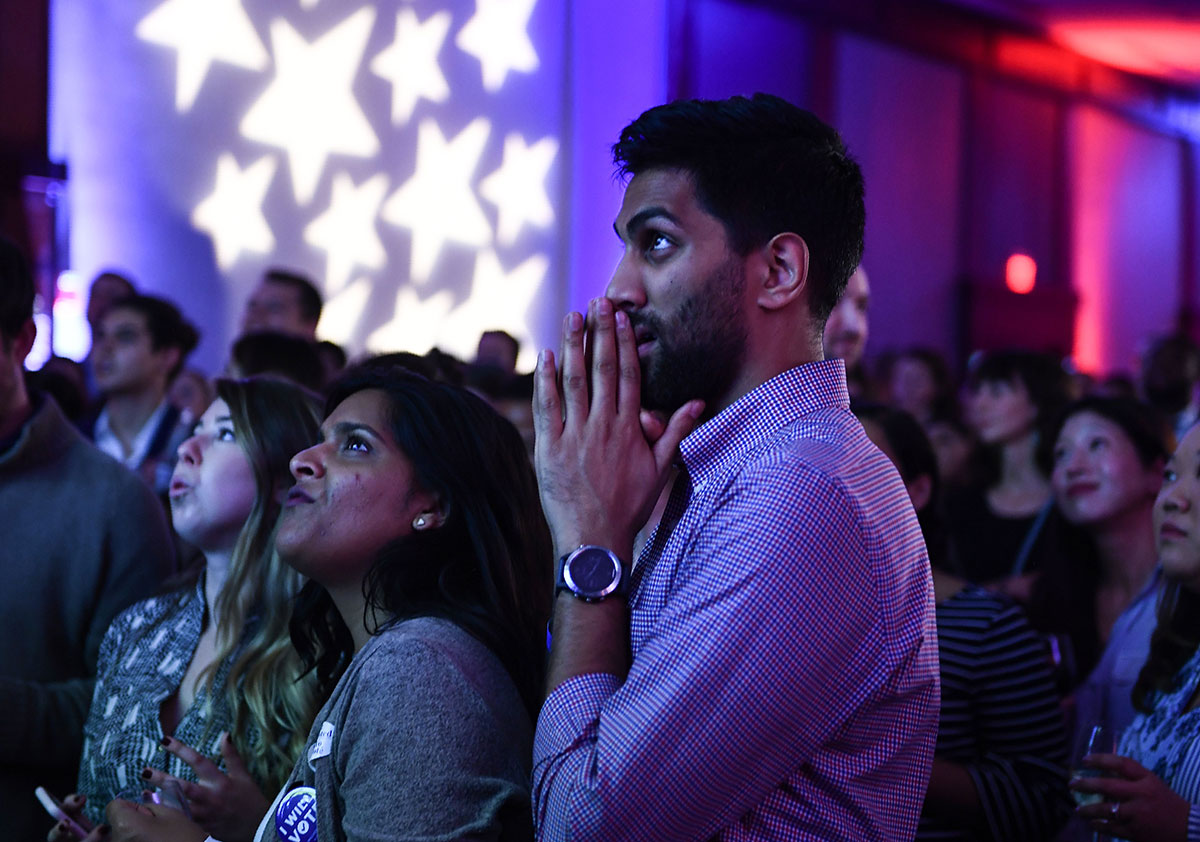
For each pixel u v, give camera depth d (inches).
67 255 278.1
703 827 51.8
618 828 50.9
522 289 362.6
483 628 69.1
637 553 66.5
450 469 73.0
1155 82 565.9
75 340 279.1
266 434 95.4
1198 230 598.5
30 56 269.4
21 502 108.3
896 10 446.9
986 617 99.0
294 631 80.8
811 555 52.9
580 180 372.2
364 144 327.9
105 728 96.0
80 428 209.9
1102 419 133.0
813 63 420.2
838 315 151.5
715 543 54.4
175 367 203.5
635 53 381.7
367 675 64.9
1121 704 108.6
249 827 79.1
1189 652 92.1
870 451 59.1
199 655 97.0
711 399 61.1
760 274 59.8
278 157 311.4
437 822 60.5
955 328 469.7
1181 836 76.9
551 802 52.8
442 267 344.8
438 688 63.5
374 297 330.6
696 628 52.3
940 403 253.0
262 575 92.7
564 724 53.8
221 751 81.1
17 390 110.0
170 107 293.4
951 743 96.5
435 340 343.9
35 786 104.3
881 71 442.9
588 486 57.9
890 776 56.4
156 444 198.1
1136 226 561.3
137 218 288.8
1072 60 522.3
